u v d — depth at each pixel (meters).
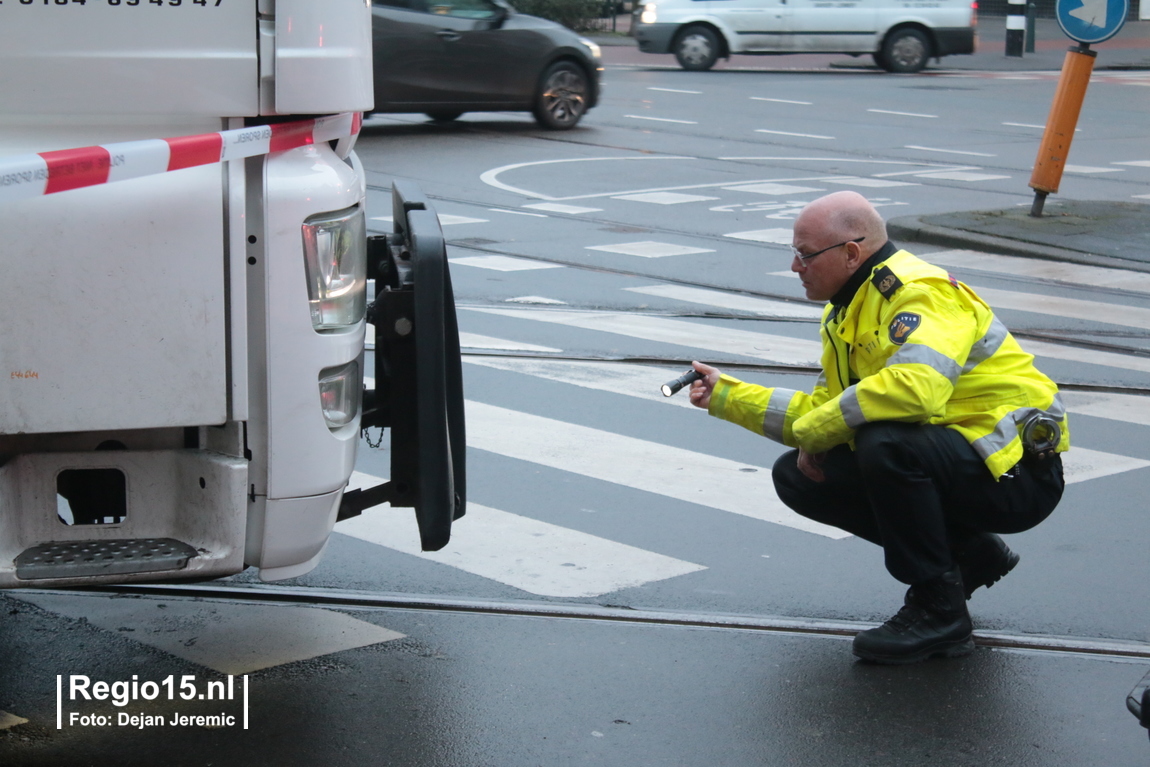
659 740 3.61
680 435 6.43
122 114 3.11
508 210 12.91
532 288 9.59
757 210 13.20
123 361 3.11
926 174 15.77
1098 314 9.23
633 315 8.84
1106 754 3.58
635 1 40.84
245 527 3.29
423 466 3.53
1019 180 15.41
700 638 4.25
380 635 4.22
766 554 4.98
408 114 20.30
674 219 12.62
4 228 2.99
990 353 4.01
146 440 3.31
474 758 3.49
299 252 3.21
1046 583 4.74
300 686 3.87
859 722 3.72
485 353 7.79
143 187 3.06
